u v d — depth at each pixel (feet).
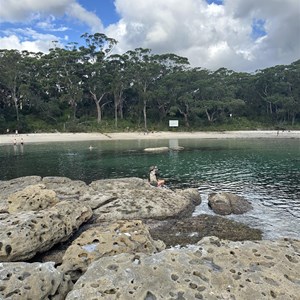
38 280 18.53
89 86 239.91
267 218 44.34
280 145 151.74
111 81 238.27
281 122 273.54
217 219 42.14
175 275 18.75
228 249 22.26
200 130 249.34
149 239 27.12
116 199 45.01
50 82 240.12
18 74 225.15
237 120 278.67
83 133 217.97
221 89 256.11
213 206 47.91
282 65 271.28
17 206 39.01
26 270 19.22
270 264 20.39
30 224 28.68
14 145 154.92
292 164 93.71
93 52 247.09
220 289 17.69
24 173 83.05
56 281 19.25
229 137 200.13
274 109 287.48
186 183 69.15
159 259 20.47
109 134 213.87
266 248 22.79
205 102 245.24
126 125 248.52
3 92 232.94
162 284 17.89
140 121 258.37
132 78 241.76
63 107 258.98
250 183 68.28
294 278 19.04
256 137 199.62
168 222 41.29
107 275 18.78
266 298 16.89
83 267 23.38
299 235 38.14
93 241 25.86
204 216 43.50
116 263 20.12
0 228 27.35
